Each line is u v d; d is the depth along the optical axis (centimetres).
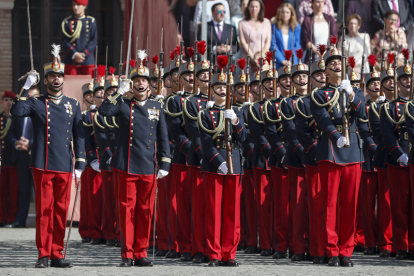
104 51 6019
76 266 2639
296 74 2947
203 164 2642
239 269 2516
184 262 2800
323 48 2845
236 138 2645
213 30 4934
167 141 2680
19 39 6031
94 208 3756
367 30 4925
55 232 2606
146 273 2380
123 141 2620
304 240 2877
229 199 2631
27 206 4681
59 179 2605
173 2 4978
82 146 2731
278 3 5053
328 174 2639
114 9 6012
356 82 3453
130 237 2608
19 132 4675
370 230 3225
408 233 3030
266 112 3028
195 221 2773
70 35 4956
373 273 2423
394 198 3027
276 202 3023
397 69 3138
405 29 4934
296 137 2870
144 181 2608
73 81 4525
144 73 2641
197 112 2772
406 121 2953
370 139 3234
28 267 2591
